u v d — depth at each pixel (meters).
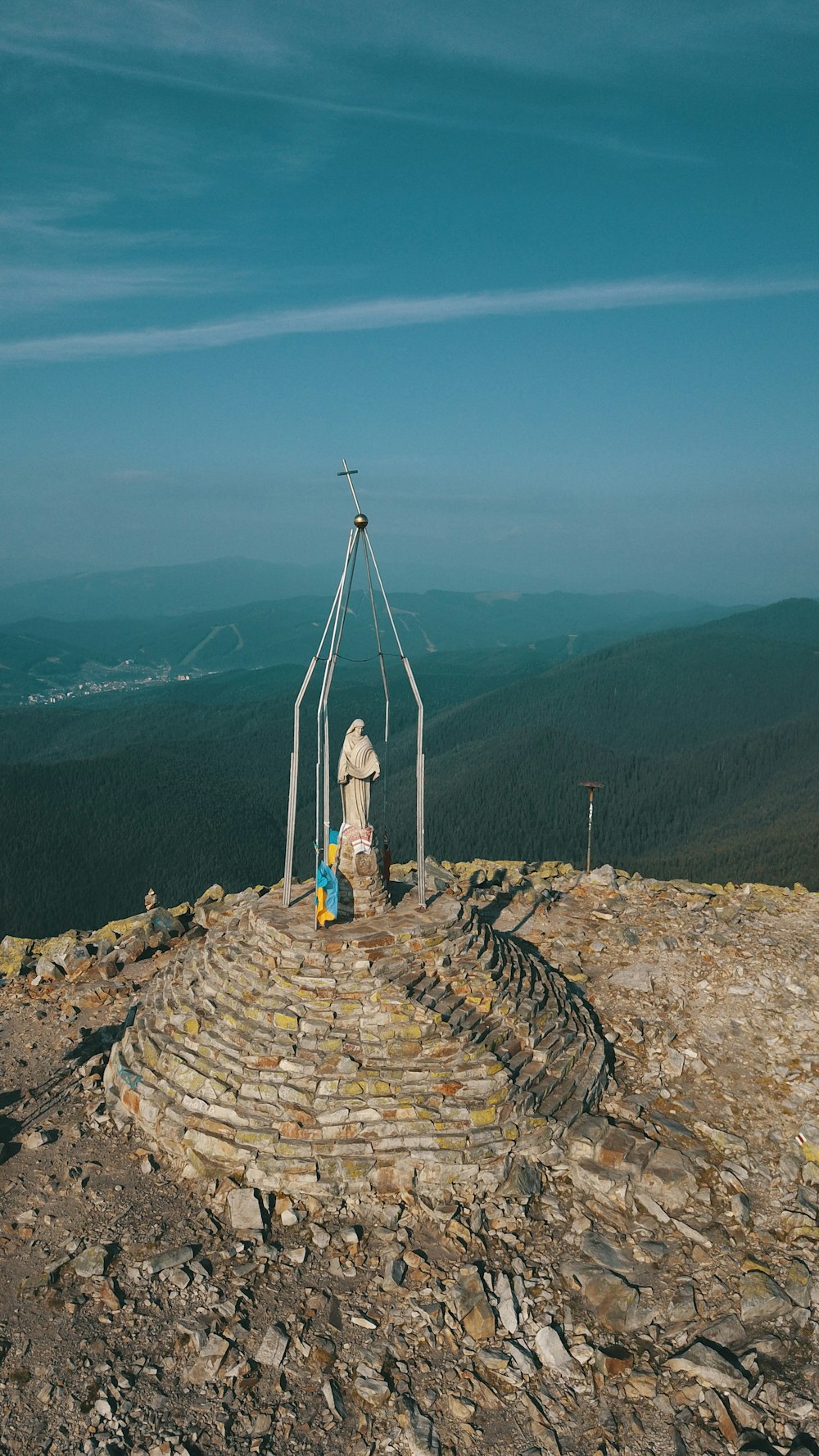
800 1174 15.86
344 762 18.91
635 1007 20.89
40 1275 13.62
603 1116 17.12
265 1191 15.13
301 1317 13.02
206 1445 11.19
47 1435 11.27
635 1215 15.00
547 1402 11.88
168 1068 16.75
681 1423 11.59
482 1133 15.52
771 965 22.28
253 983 17.19
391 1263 13.82
